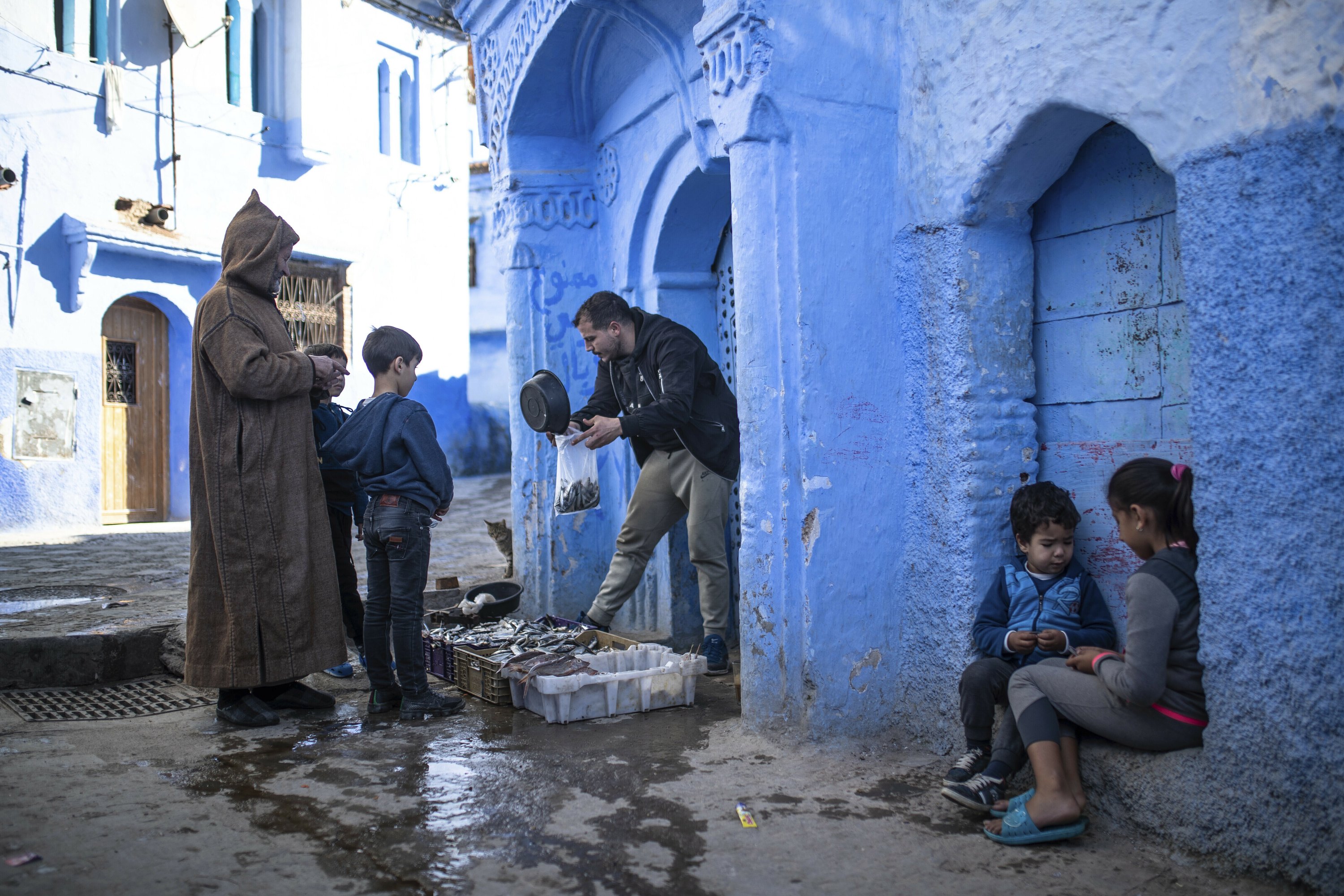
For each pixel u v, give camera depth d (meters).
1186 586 2.58
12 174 9.91
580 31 5.23
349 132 15.04
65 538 10.47
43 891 2.33
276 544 3.81
